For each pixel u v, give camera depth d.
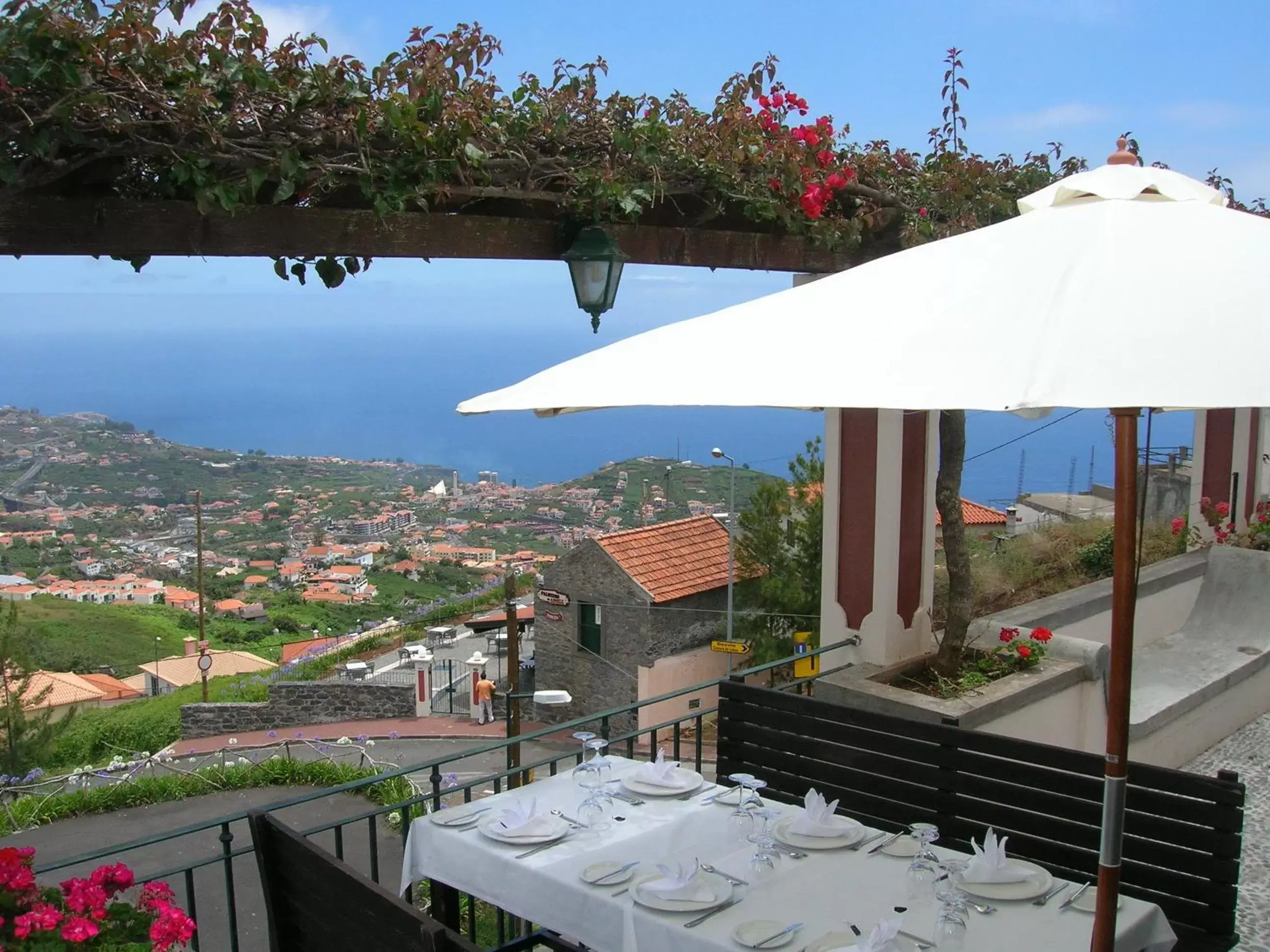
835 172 4.52
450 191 3.21
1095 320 1.57
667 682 21.62
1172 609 7.02
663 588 21.70
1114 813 1.87
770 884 2.45
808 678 5.03
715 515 24.34
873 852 2.63
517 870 2.58
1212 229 1.86
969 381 1.55
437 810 3.21
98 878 2.23
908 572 5.21
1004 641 5.05
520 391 2.13
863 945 2.09
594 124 3.64
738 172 4.05
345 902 2.05
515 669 12.95
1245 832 4.26
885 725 3.31
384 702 22.92
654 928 2.27
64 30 2.33
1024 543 8.41
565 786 3.14
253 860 11.38
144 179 2.74
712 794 3.07
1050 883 2.39
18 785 14.29
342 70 2.87
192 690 30.61
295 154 2.82
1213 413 8.64
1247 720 5.61
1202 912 2.62
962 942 2.11
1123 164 2.17
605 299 3.72
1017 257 1.89
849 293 2.05
